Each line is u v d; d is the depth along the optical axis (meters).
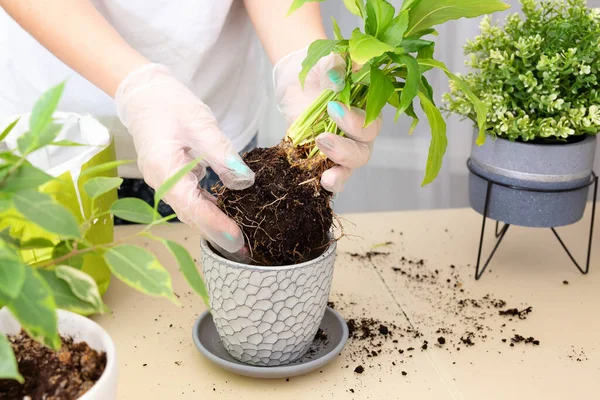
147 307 0.84
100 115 1.05
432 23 0.65
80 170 0.74
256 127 1.24
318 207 0.71
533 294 0.89
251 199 0.70
